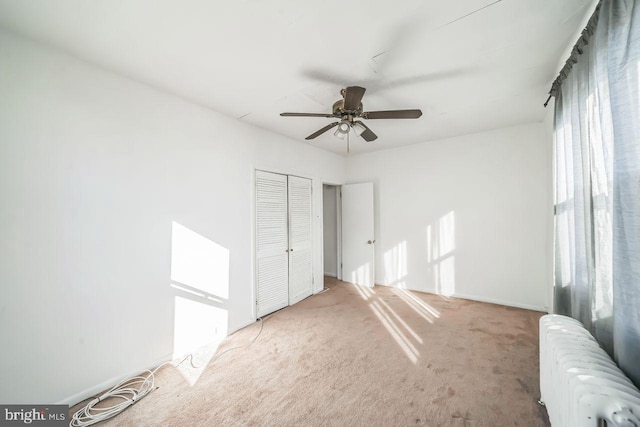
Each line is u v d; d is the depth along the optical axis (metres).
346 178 4.74
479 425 1.45
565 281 1.86
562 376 1.14
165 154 2.18
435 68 1.91
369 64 1.85
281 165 3.38
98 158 1.79
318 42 1.61
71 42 1.58
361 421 1.49
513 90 2.26
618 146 0.99
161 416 1.56
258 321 2.95
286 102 2.42
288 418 1.52
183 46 1.63
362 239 4.37
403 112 2.02
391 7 1.33
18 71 1.50
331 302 3.54
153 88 2.12
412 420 1.49
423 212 3.92
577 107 1.50
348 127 2.12
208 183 2.51
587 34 1.31
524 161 3.15
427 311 3.14
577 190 1.52
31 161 1.53
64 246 1.64
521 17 1.40
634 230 0.95
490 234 3.39
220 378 1.91
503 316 2.93
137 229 1.99
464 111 2.73
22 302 1.49
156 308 2.09
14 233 1.47
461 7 1.33
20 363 1.48
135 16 1.37
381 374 1.92
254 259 2.97
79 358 1.69
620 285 1.01
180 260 2.27
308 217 3.84
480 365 2.00
